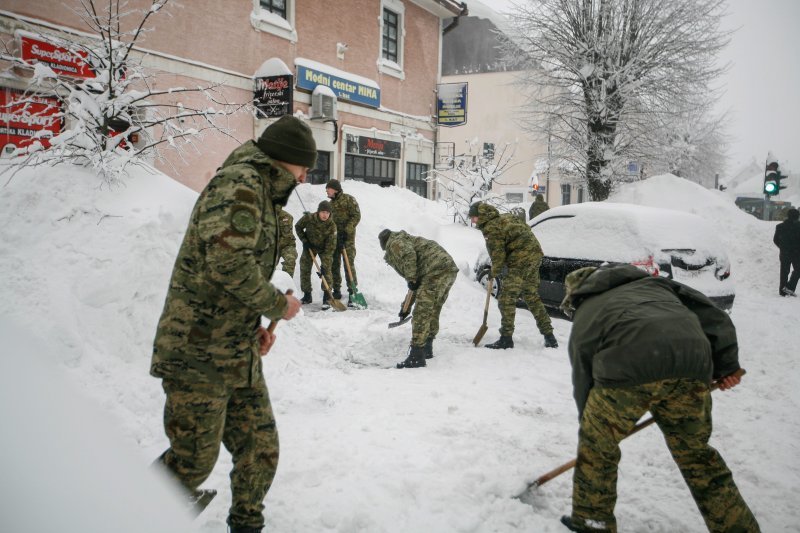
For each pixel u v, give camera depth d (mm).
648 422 2393
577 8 17734
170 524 1636
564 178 20469
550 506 2742
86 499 1363
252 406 2168
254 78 12594
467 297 8773
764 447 3541
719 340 2299
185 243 1938
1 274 3631
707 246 7074
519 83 19469
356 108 16250
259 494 2180
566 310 2748
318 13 14594
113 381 3479
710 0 16953
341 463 3078
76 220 4184
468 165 15172
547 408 4215
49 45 8312
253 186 1896
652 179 15875
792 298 10367
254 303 1894
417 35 19188
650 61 17312
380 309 8477
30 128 7965
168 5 10555
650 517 2668
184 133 5438
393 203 13062
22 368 1589
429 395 4465
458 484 2863
